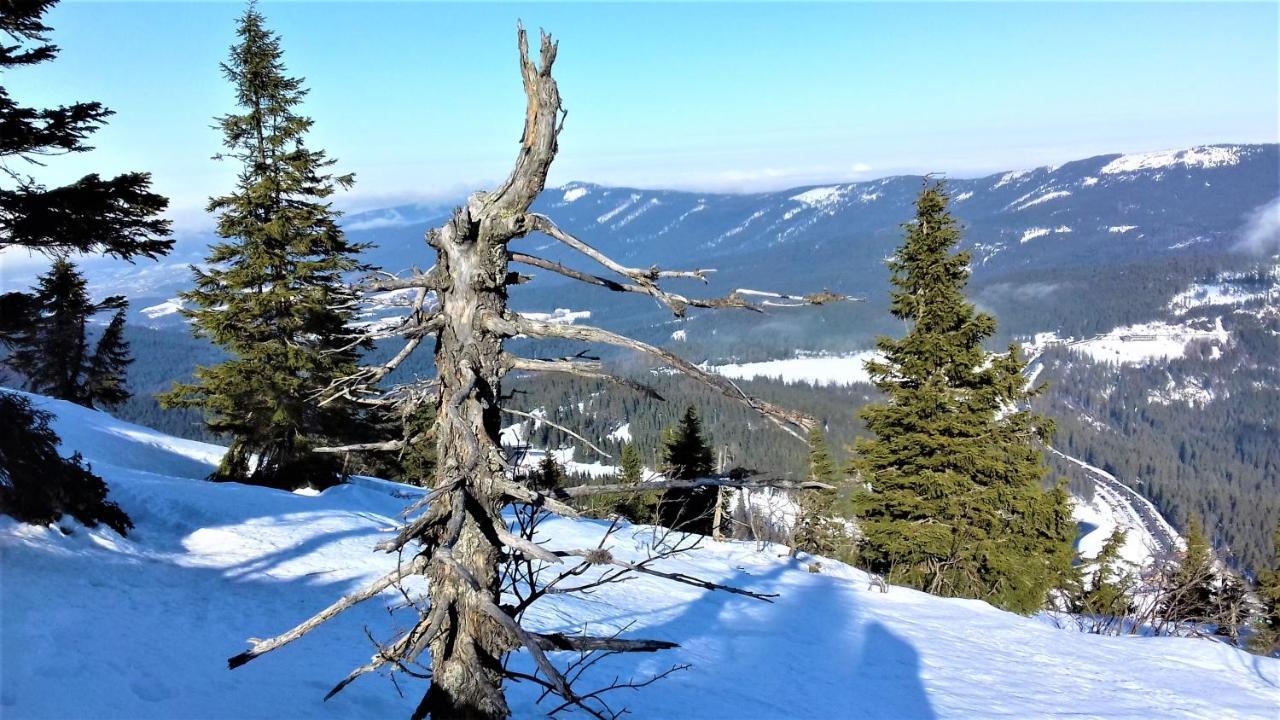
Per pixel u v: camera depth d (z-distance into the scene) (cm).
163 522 1753
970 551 2186
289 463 2527
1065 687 1381
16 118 1189
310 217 2419
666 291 394
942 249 2267
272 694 899
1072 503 2275
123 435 3164
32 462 1428
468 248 457
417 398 478
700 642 1473
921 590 2261
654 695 1126
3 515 1375
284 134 2428
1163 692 1370
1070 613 2523
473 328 460
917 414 2267
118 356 4319
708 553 2339
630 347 412
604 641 455
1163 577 2275
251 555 1631
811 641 1566
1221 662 1574
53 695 805
